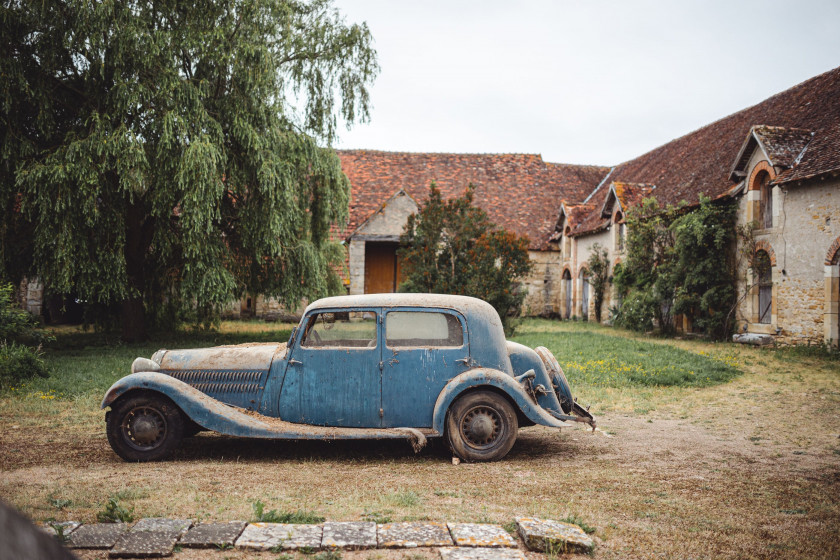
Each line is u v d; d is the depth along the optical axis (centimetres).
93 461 579
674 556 360
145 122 1416
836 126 1573
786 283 1587
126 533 362
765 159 1648
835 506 461
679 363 1264
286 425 588
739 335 1702
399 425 594
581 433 739
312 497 460
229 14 1558
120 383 570
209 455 613
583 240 2777
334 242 2380
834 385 1084
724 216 1794
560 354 1380
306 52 1770
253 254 1664
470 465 577
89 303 1773
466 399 588
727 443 691
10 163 1365
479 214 1816
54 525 366
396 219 2670
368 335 601
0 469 543
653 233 2027
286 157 1672
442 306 608
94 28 1330
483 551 343
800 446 677
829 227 1459
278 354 617
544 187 3294
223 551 347
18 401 869
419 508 432
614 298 2345
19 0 1346
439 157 3350
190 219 1405
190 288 1483
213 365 616
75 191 1326
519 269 1839
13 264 1516
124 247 1625
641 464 591
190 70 1555
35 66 1377
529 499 466
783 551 371
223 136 1480
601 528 404
